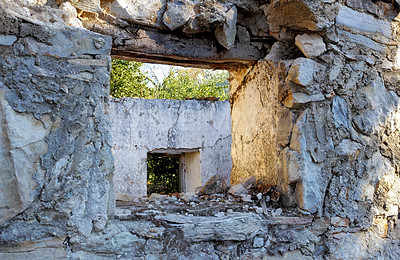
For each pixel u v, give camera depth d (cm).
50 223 187
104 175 205
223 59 271
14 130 178
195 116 645
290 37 271
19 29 180
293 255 257
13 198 179
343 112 267
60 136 190
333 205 262
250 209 256
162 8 240
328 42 260
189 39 254
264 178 288
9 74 179
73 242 193
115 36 229
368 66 275
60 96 189
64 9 206
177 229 223
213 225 231
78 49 195
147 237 216
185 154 717
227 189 298
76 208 193
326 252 263
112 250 206
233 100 335
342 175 266
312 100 257
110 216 209
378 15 277
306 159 254
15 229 180
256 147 299
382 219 284
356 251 272
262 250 248
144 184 611
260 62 283
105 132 206
